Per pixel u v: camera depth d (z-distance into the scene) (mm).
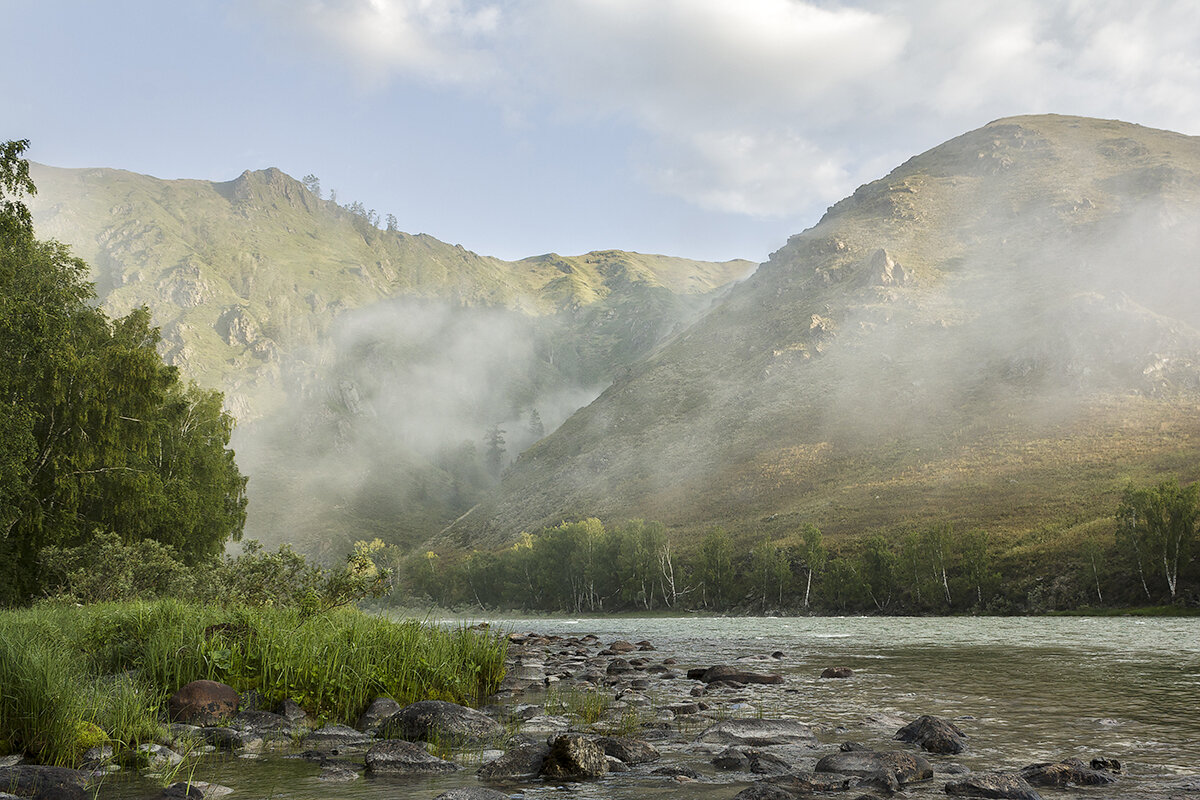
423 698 12523
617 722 11523
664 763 8719
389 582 18281
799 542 125625
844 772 7930
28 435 32500
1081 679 16797
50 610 16938
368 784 7520
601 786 7484
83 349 38969
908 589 102688
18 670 8547
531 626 63375
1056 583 90625
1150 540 84312
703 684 16922
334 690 11680
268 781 7617
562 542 141250
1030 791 6957
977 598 95875
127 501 38500
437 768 8281
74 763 7922
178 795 6707
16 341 33094
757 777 7926
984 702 13391
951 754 9023
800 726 10734
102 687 9891
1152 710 12188
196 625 12508
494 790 6891
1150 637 34344
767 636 39625
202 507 49656
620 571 133125
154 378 39594
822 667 20781
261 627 12562
